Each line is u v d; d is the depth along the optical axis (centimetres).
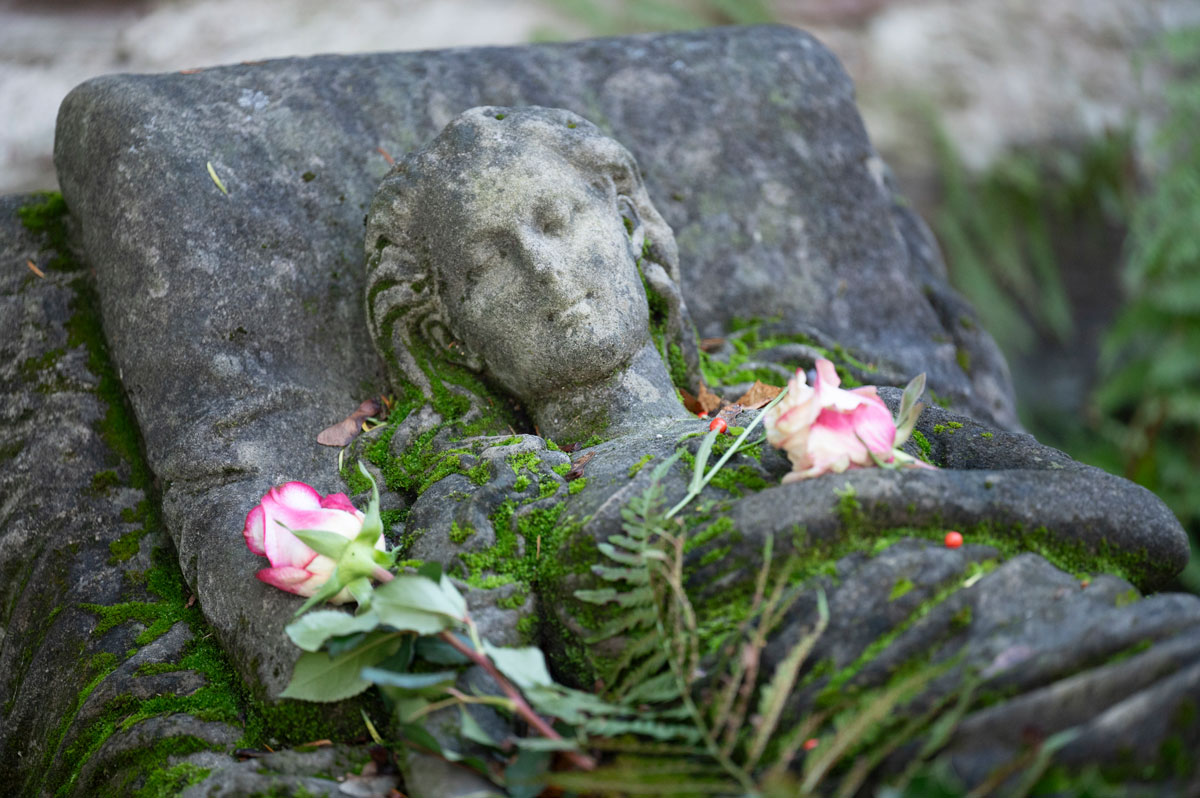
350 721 159
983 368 275
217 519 188
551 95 247
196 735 166
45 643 195
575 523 157
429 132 234
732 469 159
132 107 211
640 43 263
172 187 207
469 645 148
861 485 143
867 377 246
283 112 223
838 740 122
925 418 178
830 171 266
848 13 508
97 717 177
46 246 227
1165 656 123
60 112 224
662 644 140
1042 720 123
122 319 206
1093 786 117
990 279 493
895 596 137
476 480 173
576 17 469
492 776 135
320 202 219
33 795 184
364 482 195
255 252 210
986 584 138
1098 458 476
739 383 230
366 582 155
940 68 499
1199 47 444
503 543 163
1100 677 123
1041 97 499
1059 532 146
